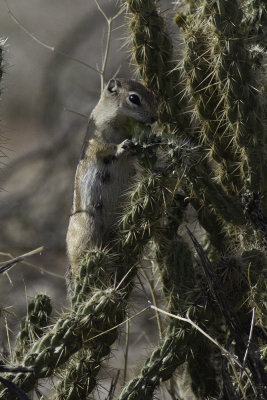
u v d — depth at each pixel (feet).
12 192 75.61
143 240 32.04
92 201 38.93
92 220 38.83
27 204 70.18
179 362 29.96
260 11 36.14
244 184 33.68
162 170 31.24
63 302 57.21
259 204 33.35
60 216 68.95
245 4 36.99
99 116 40.01
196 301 30.25
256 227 33.35
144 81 34.76
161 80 34.22
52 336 28.84
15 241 66.28
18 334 33.81
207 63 32.45
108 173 38.86
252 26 36.47
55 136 78.02
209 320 30.45
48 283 60.90
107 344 29.68
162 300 36.78
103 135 39.40
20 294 58.08
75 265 39.17
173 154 31.22
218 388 33.42
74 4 98.68
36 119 89.56
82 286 30.73
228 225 33.94
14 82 93.45
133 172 39.14
